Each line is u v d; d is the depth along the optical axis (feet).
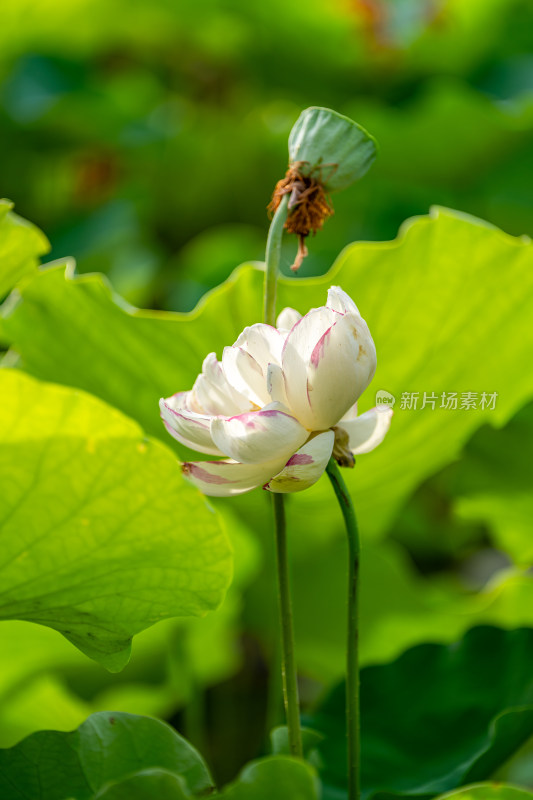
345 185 7.66
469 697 8.45
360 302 8.80
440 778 8.17
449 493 10.44
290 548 9.59
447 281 8.75
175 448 9.07
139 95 17.03
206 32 15.57
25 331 8.93
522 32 15.37
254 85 16.46
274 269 7.62
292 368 7.39
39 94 15.94
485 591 10.78
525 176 14.99
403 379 8.94
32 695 10.69
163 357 8.89
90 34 15.94
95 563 7.62
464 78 16.08
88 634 7.87
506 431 9.78
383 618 10.47
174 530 7.54
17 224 8.35
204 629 9.85
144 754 7.87
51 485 7.44
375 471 9.11
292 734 7.63
